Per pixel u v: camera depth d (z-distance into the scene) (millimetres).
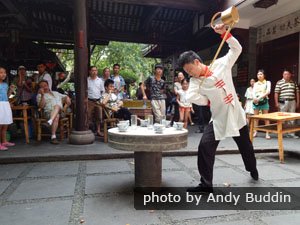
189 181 3646
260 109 6941
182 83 7453
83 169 4191
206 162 3152
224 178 3771
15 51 10367
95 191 3275
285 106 6871
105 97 6121
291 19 7348
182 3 7453
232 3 7008
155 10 8422
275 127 5012
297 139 6535
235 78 9203
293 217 2650
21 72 6453
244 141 3455
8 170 4129
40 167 4293
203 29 9188
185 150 5117
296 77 7410
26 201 2982
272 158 4957
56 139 5684
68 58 19719
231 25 2990
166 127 3738
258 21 8234
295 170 4164
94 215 2662
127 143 3033
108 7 9703
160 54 14867
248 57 8617
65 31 12445
